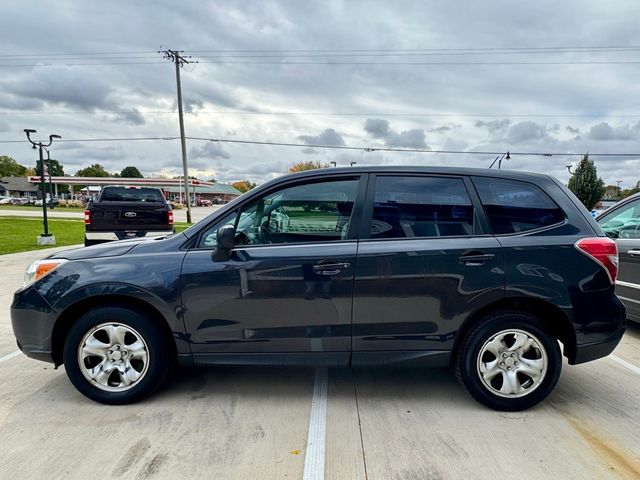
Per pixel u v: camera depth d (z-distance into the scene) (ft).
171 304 9.95
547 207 10.30
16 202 217.97
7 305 19.48
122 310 10.03
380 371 12.43
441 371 12.46
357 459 8.21
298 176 10.49
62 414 9.82
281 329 10.00
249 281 9.87
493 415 9.94
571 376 12.28
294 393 10.99
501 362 10.05
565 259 9.88
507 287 9.78
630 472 7.95
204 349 10.14
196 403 10.40
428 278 9.80
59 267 10.22
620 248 16.43
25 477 7.61
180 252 10.19
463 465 8.06
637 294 15.64
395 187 10.34
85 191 206.18
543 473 7.87
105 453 8.32
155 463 8.03
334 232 10.18
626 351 14.46
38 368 12.46
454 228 10.12
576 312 9.89
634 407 10.43
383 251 9.84
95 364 10.33
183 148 95.30
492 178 10.44
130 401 10.26
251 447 8.58
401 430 9.26
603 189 144.56
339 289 9.84
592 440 8.98
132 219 32.91
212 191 325.42
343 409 10.17
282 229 10.31
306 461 8.14
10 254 34.94
